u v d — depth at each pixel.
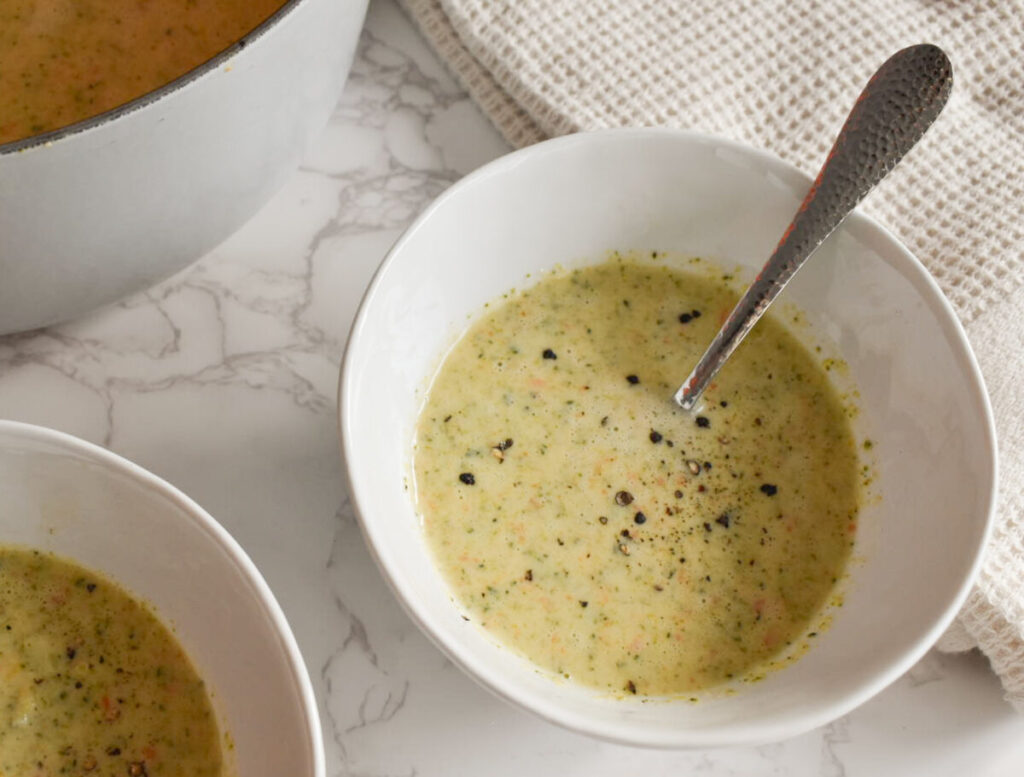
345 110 0.62
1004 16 0.63
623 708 0.50
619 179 0.55
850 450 0.55
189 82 0.47
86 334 0.58
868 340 0.55
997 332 0.57
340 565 0.55
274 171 0.54
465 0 0.61
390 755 0.53
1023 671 0.53
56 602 0.51
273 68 0.49
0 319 0.53
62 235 0.50
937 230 0.59
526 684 0.49
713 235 0.57
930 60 0.54
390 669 0.54
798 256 0.54
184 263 0.55
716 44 0.62
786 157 0.61
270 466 0.56
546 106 0.60
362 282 0.59
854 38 0.62
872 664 0.49
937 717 0.54
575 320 0.56
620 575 0.53
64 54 0.55
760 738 0.47
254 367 0.58
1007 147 0.61
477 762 0.53
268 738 0.49
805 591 0.53
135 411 0.57
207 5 0.56
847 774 0.53
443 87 0.63
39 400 0.57
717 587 0.53
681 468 0.54
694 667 0.52
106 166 0.48
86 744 0.50
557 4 0.62
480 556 0.53
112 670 0.51
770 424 0.55
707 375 0.55
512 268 0.56
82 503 0.51
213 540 0.49
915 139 0.54
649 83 0.61
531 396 0.55
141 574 0.51
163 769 0.50
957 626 0.54
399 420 0.54
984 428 0.51
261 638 0.49
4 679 0.50
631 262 0.57
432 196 0.61
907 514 0.52
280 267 0.60
